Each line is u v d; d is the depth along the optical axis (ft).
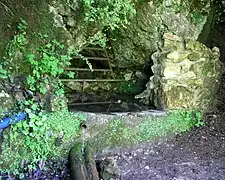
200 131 16.40
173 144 15.35
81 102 16.44
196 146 15.31
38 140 11.74
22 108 11.45
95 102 16.56
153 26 16.01
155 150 14.73
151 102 16.76
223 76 18.19
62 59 12.38
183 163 13.71
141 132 14.62
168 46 15.87
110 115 13.71
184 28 16.49
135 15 15.64
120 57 17.80
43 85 11.93
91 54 17.90
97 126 13.29
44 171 11.93
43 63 11.86
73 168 11.80
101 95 17.85
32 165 11.77
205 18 17.33
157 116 15.16
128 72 18.69
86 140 13.05
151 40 16.38
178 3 16.05
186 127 16.33
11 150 11.34
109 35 16.79
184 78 16.12
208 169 13.32
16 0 11.75
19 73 11.67
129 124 14.23
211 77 17.01
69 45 12.66
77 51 13.53
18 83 11.64
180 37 16.03
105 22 13.24
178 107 16.10
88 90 17.87
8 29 11.62
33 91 11.82
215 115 17.33
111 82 18.44
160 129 15.29
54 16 12.39
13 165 11.43
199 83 16.51
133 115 14.37
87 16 12.65
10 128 11.23
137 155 14.16
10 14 11.68
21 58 11.70
